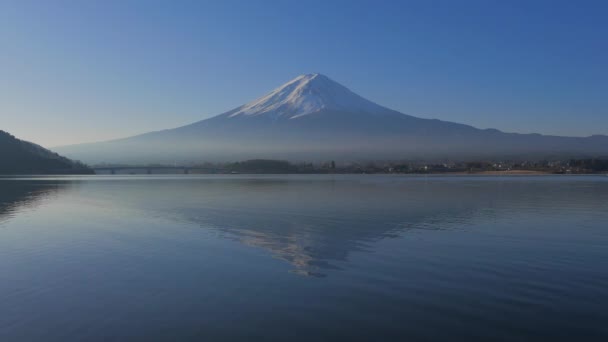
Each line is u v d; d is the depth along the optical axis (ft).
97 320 40.22
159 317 40.73
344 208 134.00
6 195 203.72
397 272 55.31
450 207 135.03
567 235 82.58
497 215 114.73
